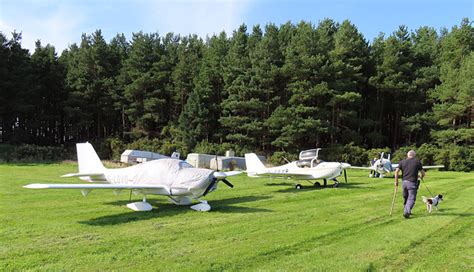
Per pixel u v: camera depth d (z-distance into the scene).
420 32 50.22
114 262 5.03
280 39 43.03
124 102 43.22
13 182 15.73
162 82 43.06
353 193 12.98
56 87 44.97
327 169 14.94
